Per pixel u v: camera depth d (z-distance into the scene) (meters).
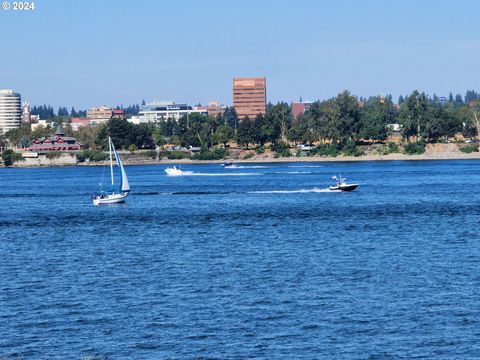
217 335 133.38
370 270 180.62
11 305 154.25
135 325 139.50
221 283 170.00
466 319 139.38
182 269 187.00
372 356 123.06
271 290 162.62
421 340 129.38
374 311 145.00
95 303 154.62
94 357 123.69
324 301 152.62
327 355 123.62
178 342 130.25
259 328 136.50
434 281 167.50
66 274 184.25
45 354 125.94
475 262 188.00
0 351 127.50
